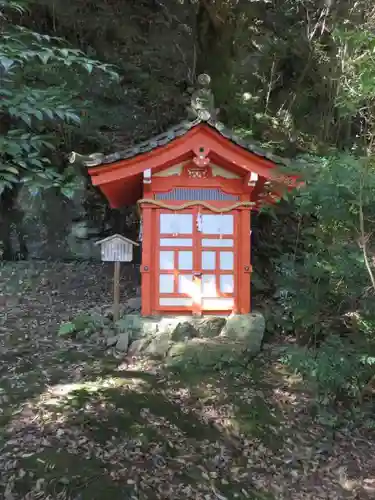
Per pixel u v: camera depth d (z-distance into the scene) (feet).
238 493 11.55
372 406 15.57
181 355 18.13
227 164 20.03
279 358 18.85
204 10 33.47
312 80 32.01
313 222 20.39
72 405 14.51
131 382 16.39
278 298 22.99
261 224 26.48
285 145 29.35
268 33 33.32
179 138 18.67
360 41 18.75
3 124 20.36
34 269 30.66
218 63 33.22
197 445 13.24
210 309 20.59
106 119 32.30
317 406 15.58
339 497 11.80
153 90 34.68
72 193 13.75
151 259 20.51
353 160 14.60
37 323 22.49
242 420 14.61
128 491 11.12
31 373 16.93
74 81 25.75
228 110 30.71
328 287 16.48
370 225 14.62
